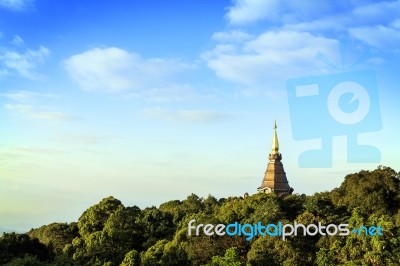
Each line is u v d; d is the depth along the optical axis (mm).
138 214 130875
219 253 85688
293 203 96938
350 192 95125
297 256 79125
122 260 95750
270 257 79188
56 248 109938
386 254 74562
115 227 109375
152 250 95000
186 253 88250
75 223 124625
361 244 77188
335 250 78625
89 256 98625
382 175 96688
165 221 125875
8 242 92812
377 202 91188
